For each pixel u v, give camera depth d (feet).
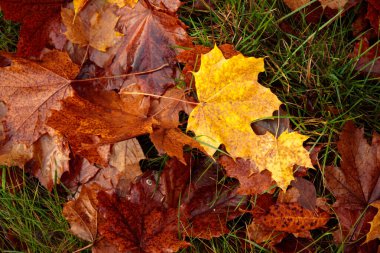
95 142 2.17
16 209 2.22
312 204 2.17
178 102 2.19
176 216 2.17
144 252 2.12
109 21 2.19
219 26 2.31
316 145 2.26
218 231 2.16
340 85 2.27
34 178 2.28
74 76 2.20
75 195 2.24
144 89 2.21
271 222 2.16
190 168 2.21
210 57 2.06
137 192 2.17
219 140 2.11
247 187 2.16
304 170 2.18
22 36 2.16
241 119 2.10
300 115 2.29
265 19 2.31
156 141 2.09
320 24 2.33
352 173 2.16
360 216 2.16
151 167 2.28
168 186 2.19
